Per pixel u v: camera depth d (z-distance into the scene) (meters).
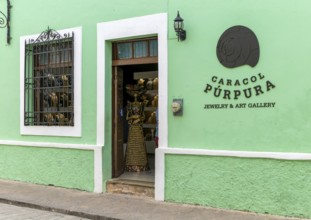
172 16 6.74
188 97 6.57
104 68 7.55
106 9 7.52
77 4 7.90
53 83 8.34
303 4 5.63
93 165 7.64
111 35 7.44
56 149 8.17
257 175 5.93
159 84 6.85
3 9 9.08
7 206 7.06
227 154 6.15
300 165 5.62
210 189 6.33
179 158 6.63
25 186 8.29
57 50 8.23
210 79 6.36
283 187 5.73
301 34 5.64
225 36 6.23
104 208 6.48
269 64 5.86
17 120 8.86
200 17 6.46
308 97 5.59
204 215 5.95
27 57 8.71
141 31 7.08
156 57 7.26
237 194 6.09
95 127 7.67
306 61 5.61
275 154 5.76
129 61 7.54
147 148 9.17
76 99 7.88
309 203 5.56
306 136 5.60
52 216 6.37
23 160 8.70
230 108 6.18
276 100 5.81
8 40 8.99
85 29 7.80
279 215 5.76
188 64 6.57
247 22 6.04
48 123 8.37
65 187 8.02
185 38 6.59
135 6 7.16
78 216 6.33
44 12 8.41
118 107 7.83
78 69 7.86
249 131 6.02
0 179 9.05
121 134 7.97
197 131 6.48
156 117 8.07
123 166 8.07
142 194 7.13
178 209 6.30
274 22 5.83
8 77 9.03
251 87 6.00
